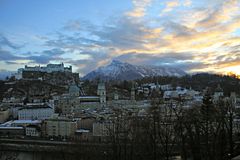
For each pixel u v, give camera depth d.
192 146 127.00
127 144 193.12
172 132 150.62
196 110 196.38
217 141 134.12
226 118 163.00
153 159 147.12
